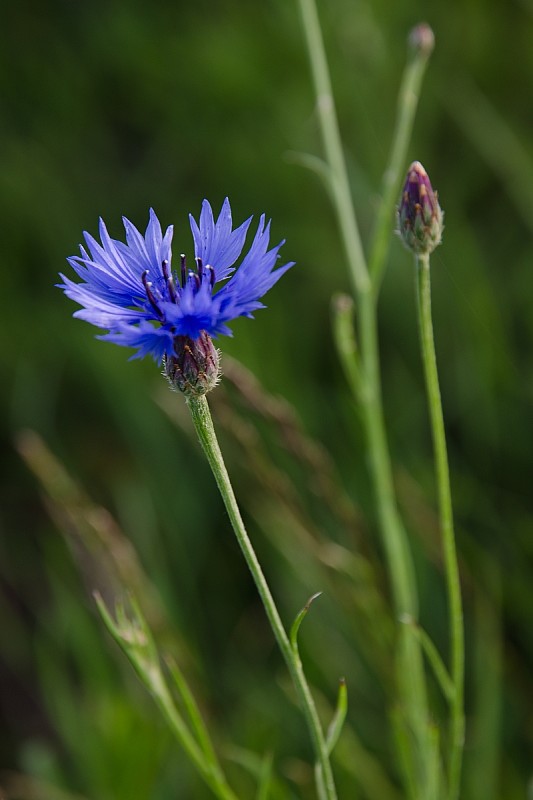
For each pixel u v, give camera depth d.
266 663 0.51
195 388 0.34
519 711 0.48
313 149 0.64
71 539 0.48
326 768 0.36
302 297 0.62
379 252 0.45
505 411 0.55
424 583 0.50
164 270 0.35
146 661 0.39
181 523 0.54
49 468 0.47
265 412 0.45
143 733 0.47
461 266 0.58
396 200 0.61
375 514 0.52
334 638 0.49
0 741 0.54
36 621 0.57
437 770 0.41
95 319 0.34
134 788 0.47
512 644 0.50
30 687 0.56
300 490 0.51
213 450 0.35
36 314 0.64
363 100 0.64
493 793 0.45
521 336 0.58
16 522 0.60
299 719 0.48
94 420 0.62
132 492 0.56
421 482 0.53
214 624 0.53
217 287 0.40
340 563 0.46
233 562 0.54
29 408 0.61
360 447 0.53
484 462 0.54
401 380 0.58
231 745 0.48
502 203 0.63
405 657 0.44
